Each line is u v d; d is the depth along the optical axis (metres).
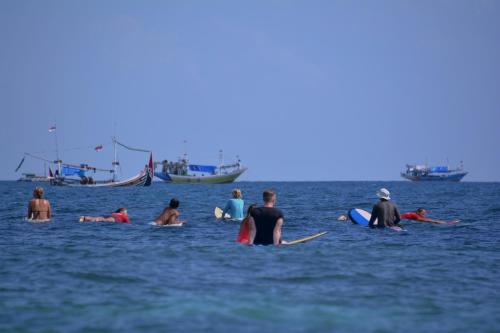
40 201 85.19
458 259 49.50
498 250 55.81
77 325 27.64
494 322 29.19
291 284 37.72
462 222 89.44
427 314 30.59
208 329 27.19
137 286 36.56
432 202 176.38
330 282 38.59
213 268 43.12
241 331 26.92
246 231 59.25
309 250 52.94
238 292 35.03
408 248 56.53
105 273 40.94
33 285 36.75
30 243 58.56
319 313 30.45
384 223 77.81
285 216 103.25
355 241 62.22
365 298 34.06
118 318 28.95
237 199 89.38
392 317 29.91
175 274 40.72
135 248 54.22
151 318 29.02
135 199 194.62
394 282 38.91
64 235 66.81
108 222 83.88
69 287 36.22
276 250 52.47
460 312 31.06
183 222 81.12
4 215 99.56
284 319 29.19
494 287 37.62
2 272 41.22
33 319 28.67
